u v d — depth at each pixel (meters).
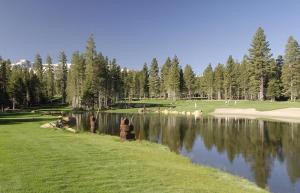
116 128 49.50
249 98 141.38
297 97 111.12
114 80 125.25
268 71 101.50
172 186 14.72
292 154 29.14
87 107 107.62
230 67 130.12
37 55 136.62
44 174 15.03
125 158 20.38
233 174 21.94
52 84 135.75
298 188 19.05
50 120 47.03
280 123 57.12
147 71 152.25
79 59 112.12
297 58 100.19
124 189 13.59
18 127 35.47
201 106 101.69
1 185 13.16
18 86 96.38
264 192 16.14
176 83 133.12
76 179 14.55
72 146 23.36
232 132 45.12
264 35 100.62
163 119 68.94
